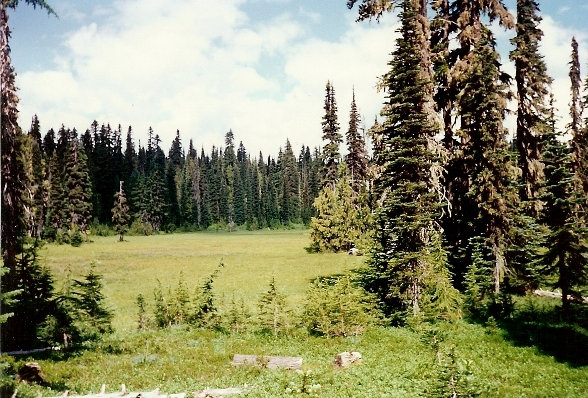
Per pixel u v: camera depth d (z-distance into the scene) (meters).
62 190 78.19
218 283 37.34
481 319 20.30
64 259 52.69
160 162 148.50
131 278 40.53
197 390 13.04
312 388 11.92
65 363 15.83
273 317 22.11
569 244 19.30
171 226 124.25
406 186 20.39
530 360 15.37
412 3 22.20
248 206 147.88
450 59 25.20
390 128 21.89
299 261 49.75
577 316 19.56
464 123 23.78
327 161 63.50
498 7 23.59
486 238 22.50
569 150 19.62
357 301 20.00
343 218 55.75
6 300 9.81
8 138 17.34
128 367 15.59
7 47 17.17
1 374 10.09
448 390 9.13
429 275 20.06
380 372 14.25
